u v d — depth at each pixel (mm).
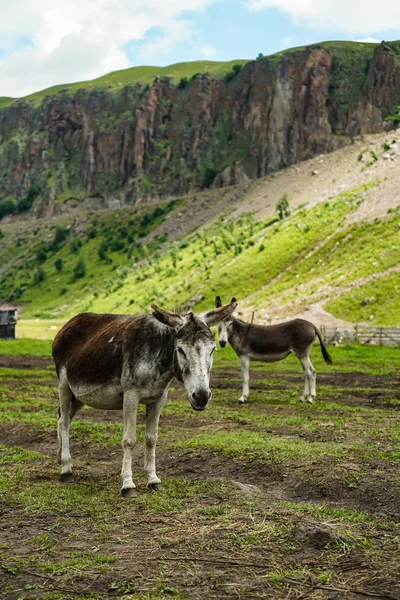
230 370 28188
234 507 7285
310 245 104125
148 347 7758
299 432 12195
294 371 27391
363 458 9539
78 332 9062
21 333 87188
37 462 10039
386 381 23109
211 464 9648
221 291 102438
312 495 8148
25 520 6891
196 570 5465
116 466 9805
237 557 5746
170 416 14461
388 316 64938
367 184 127062
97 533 6441
